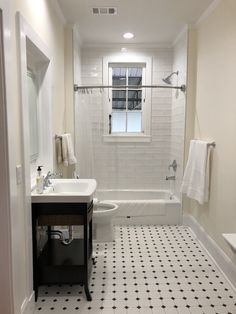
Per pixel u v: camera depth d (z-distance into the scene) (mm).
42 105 2639
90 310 1965
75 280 2094
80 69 4098
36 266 2057
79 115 3547
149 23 3348
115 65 4266
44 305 2025
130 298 2100
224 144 2494
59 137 2943
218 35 2664
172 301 2066
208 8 2877
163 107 4309
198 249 2945
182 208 3674
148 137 4336
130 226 3633
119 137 4316
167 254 2822
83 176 3574
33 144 2492
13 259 1602
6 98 1482
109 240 3131
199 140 3158
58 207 2016
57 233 2562
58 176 2912
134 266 2574
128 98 4355
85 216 2033
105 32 3662
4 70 1455
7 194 1535
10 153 1540
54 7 2773
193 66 3441
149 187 4418
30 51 2270
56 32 2908
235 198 2270
